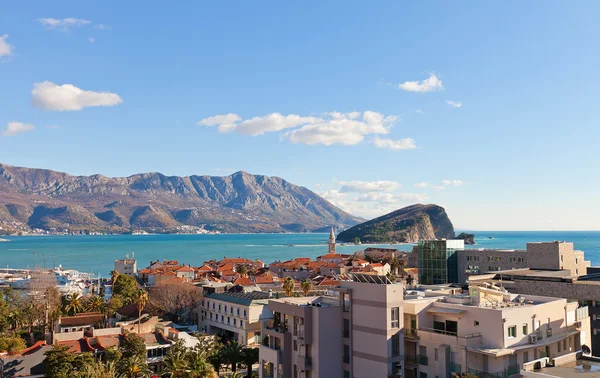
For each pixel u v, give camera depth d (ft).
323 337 226.38
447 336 208.64
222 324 461.37
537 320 214.28
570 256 422.82
